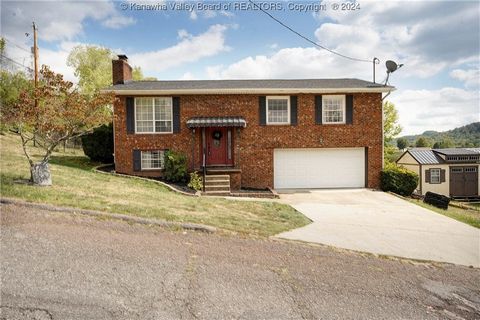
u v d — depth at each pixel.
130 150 15.12
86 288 3.75
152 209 7.39
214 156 15.57
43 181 8.41
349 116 15.91
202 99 15.41
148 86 15.83
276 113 15.82
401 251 6.76
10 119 8.12
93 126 9.67
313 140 15.83
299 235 7.23
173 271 4.46
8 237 4.80
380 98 16.03
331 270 5.22
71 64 30.98
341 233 7.82
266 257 5.45
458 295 4.74
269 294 4.14
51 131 8.56
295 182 15.98
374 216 10.12
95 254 4.66
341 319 3.71
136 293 3.79
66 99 8.49
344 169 16.12
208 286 4.16
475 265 6.23
